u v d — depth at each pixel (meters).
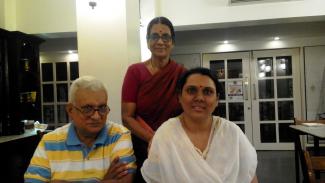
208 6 3.65
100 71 2.35
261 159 5.05
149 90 1.56
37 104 4.07
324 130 3.08
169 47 1.58
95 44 2.36
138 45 2.75
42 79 5.66
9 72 3.62
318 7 3.51
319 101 5.57
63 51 5.57
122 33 2.33
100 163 1.27
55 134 1.30
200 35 5.46
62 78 5.63
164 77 1.56
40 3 3.80
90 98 1.20
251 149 1.16
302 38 5.54
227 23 3.69
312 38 5.51
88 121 1.21
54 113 5.66
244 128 5.84
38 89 4.07
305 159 1.52
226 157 1.10
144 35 3.37
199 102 1.15
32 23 3.81
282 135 5.77
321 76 5.55
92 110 1.20
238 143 1.13
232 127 1.16
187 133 1.17
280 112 5.77
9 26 3.71
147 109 1.57
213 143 1.12
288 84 5.73
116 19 2.34
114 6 2.34
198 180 1.05
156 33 1.56
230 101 5.89
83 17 2.37
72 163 1.25
